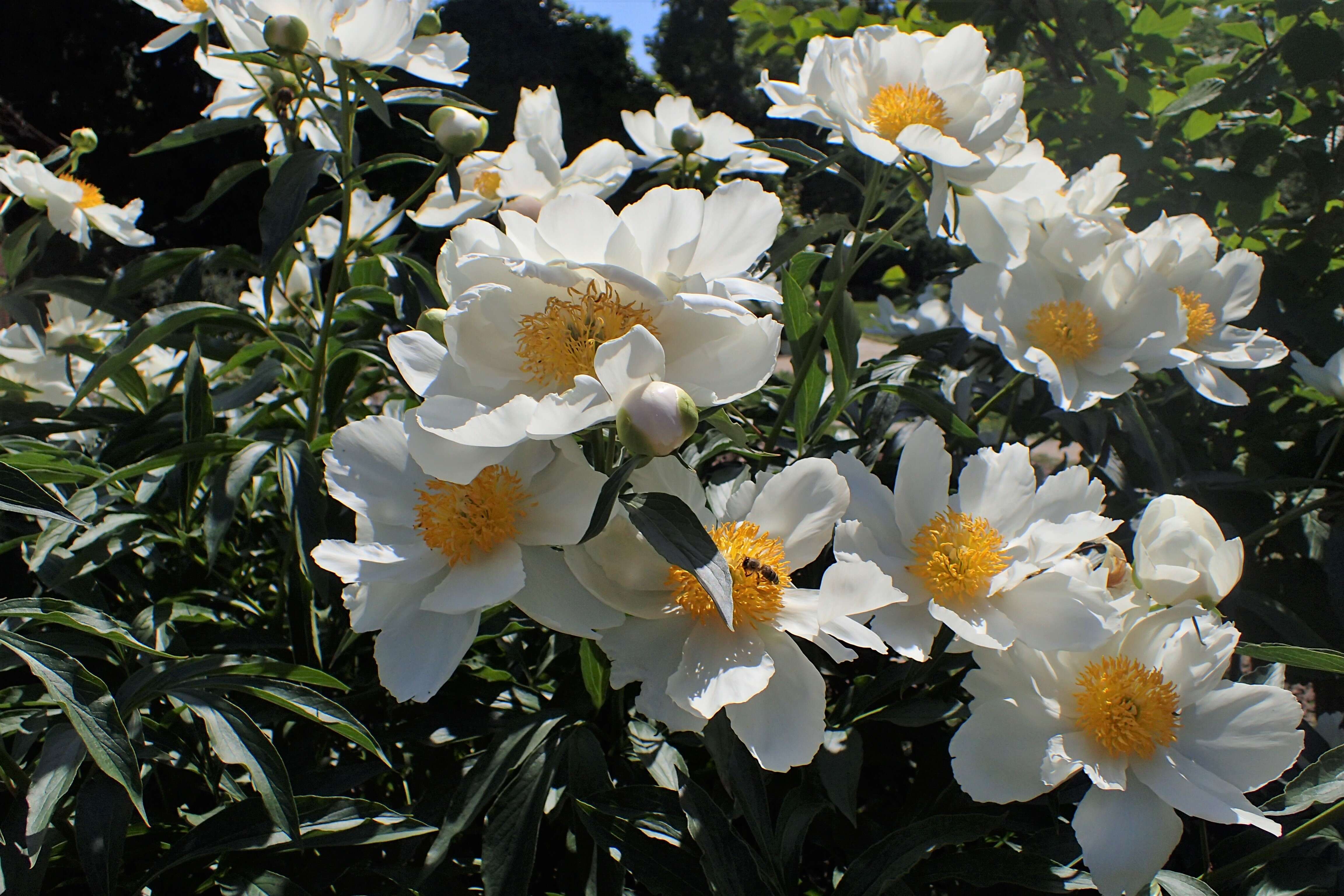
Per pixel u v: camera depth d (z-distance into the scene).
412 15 0.67
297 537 0.67
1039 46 1.04
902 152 0.64
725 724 0.59
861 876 0.57
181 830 0.64
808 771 0.62
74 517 0.54
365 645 0.71
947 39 0.66
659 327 0.53
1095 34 0.94
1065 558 0.59
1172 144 0.96
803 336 0.68
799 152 0.74
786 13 1.20
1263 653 0.57
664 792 0.58
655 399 0.50
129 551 0.72
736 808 0.61
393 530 0.55
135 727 0.58
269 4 0.65
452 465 0.52
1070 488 0.61
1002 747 0.57
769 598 0.54
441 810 0.63
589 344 0.52
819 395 0.69
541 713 0.63
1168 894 0.57
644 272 0.54
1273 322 0.89
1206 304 0.75
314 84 0.76
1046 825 0.63
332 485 0.55
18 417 0.79
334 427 0.78
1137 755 0.57
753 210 0.55
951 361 0.84
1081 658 0.58
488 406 0.52
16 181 0.83
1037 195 0.68
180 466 0.72
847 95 0.64
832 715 0.64
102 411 0.79
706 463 0.75
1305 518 0.85
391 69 0.77
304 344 0.79
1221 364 0.75
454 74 0.72
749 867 0.56
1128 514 0.80
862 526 0.57
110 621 0.57
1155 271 0.72
